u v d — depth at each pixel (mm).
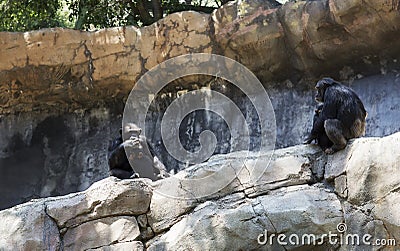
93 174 14625
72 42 13945
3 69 14117
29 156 15102
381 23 11922
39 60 14031
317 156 8000
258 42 13125
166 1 17422
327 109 8180
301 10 12617
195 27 13633
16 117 15273
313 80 13461
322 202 7465
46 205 8078
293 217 7348
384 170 7152
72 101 15047
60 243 7879
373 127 12367
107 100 14961
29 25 17984
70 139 15141
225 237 7348
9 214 8062
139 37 13891
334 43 12633
